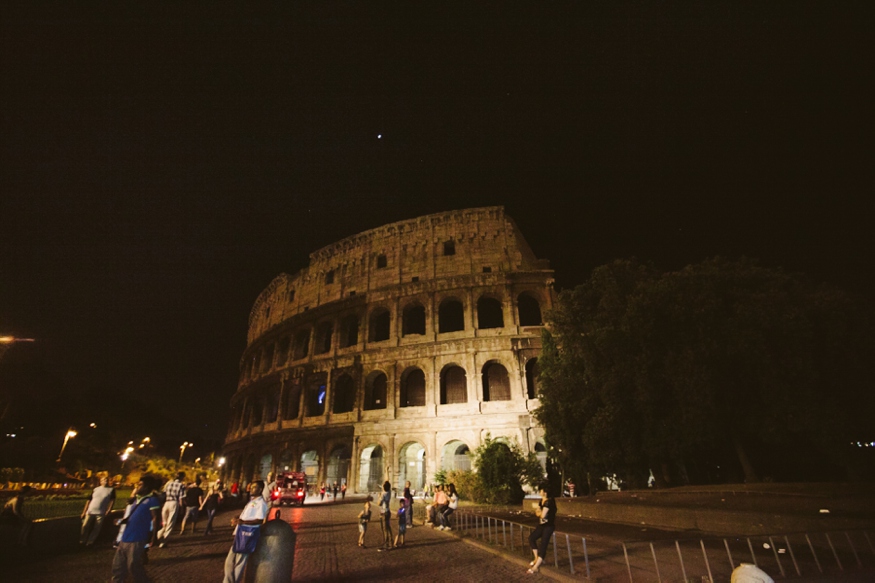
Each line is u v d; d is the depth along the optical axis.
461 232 66.75
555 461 43.50
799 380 24.56
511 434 53.03
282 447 64.69
